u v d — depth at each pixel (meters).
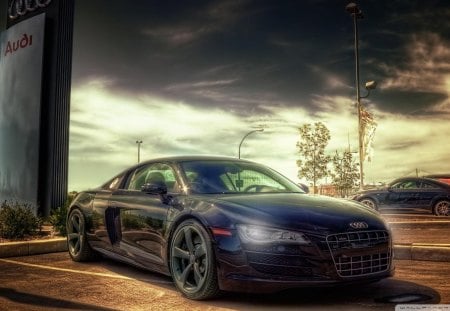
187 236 4.15
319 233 3.65
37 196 11.40
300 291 4.20
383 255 3.92
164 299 4.05
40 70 11.77
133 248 4.98
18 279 4.96
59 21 11.95
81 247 5.93
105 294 4.25
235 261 3.72
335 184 36.56
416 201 13.32
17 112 12.25
